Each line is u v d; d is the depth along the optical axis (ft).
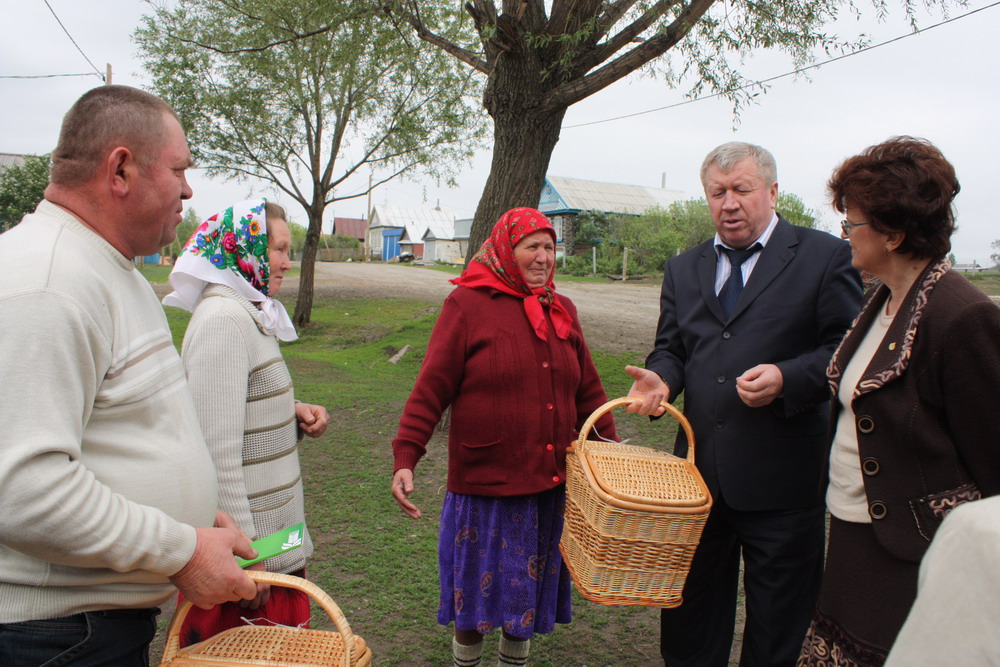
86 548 4.35
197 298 7.23
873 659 5.88
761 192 8.23
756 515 8.05
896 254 5.96
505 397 8.09
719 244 8.64
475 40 34.32
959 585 2.28
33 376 4.24
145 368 5.06
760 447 7.95
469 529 8.20
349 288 79.20
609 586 6.69
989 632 2.18
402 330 42.63
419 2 30.55
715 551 8.45
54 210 4.88
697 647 8.59
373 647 9.95
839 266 7.96
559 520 8.43
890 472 5.85
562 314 8.55
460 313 8.43
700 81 18.60
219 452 6.56
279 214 7.69
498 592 8.11
